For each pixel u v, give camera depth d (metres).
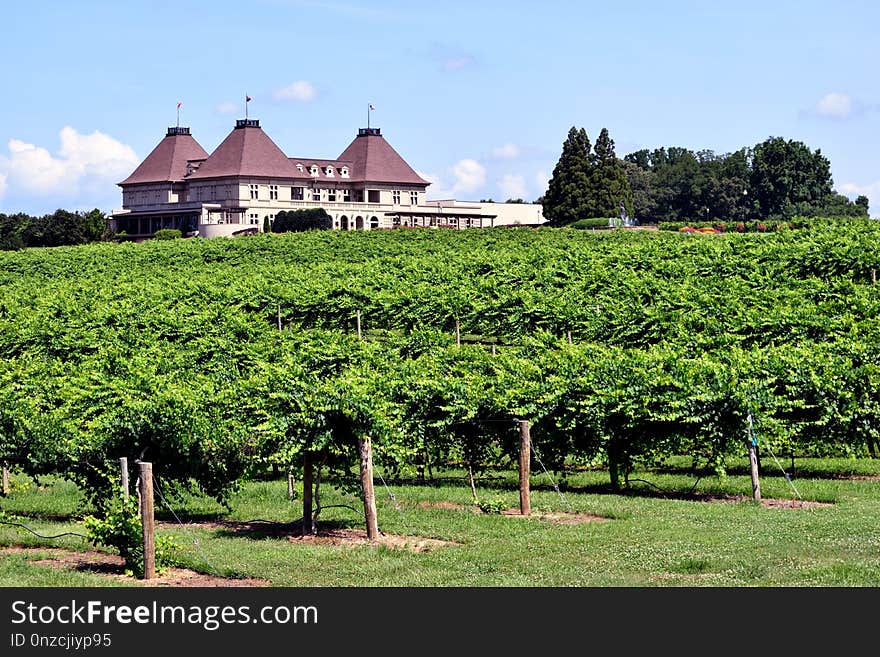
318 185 118.31
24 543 16.16
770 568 12.85
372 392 18.75
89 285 51.62
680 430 19.41
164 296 43.00
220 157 115.75
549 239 67.44
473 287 39.28
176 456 17.83
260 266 59.94
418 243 69.31
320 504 18.88
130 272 63.25
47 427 18.23
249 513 18.53
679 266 39.84
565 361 21.28
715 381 19.27
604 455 19.95
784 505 17.67
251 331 32.59
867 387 20.31
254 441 18.09
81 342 34.75
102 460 17.69
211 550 15.22
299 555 14.80
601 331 31.64
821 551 13.63
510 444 20.27
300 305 40.75
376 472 21.77
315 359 26.47
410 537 16.11
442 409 20.17
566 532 15.69
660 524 16.03
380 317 39.12
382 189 120.56
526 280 40.25
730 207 152.88
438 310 37.03
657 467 21.86
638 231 72.56
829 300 32.00
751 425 18.64
